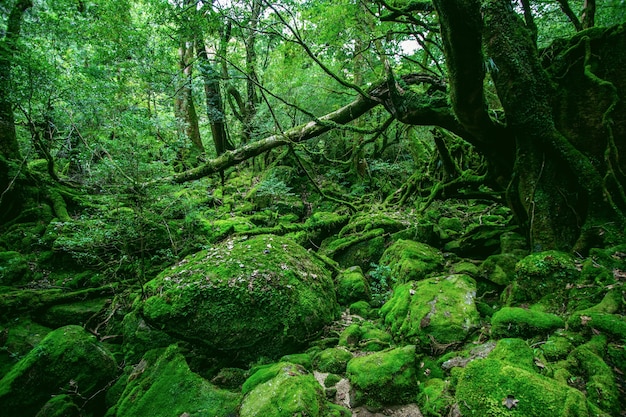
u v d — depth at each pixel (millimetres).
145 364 4125
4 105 7535
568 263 3975
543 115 4574
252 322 4418
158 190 6727
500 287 4797
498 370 2479
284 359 4113
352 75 12336
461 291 4383
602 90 4434
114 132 6781
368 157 13453
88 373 3895
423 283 4785
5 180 7461
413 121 5930
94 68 8422
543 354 2943
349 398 3340
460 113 4848
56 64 8281
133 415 3402
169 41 10961
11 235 6898
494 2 4492
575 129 4605
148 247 7121
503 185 5918
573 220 4566
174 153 7867
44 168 8844
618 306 3203
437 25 6797
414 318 4094
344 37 8422
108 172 6387
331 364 3867
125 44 9727
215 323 4391
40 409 3561
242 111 14672
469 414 2385
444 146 7430
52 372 3736
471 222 8438
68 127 8484
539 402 2193
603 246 4098
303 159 13125
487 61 4441
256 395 3115
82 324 5516
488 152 5586
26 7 8070
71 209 8211
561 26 8703
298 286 4820
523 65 4500
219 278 4641
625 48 4406
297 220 10336
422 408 3020
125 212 6617
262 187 10680
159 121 7770
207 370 4344
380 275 6152
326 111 12844
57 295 5766
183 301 4441
